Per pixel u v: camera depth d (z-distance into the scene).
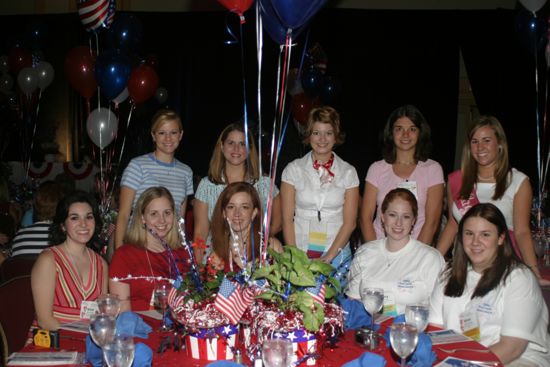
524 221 3.64
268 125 9.45
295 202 3.98
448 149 9.43
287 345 1.82
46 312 2.85
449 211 3.96
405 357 2.03
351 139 9.58
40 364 2.08
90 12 5.42
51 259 2.91
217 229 3.07
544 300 3.00
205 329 2.12
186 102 9.90
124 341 1.87
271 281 2.18
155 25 9.66
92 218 3.03
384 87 9.40
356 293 3.26
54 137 9.95
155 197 3.13
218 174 3.97
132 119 9.69
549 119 8.14
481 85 9.00
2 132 9.29
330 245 3.89
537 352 2.69
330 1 9.31
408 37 9.27
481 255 2.75
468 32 9.06
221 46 9.66
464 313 2.79
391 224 3.18
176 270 2.28
